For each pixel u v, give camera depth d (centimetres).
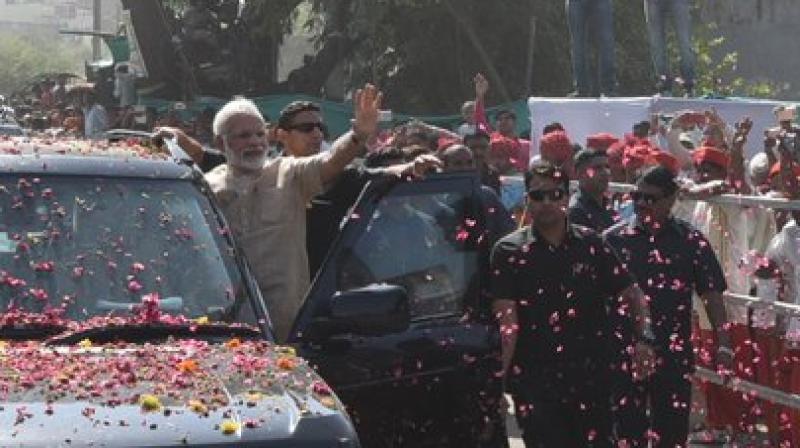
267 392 445
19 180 547
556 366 671
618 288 681
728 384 789
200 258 541
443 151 834
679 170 1032
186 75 2481
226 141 657
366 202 652
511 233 691
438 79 2550
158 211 550
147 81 2492
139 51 2505
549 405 671
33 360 460
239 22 2597
